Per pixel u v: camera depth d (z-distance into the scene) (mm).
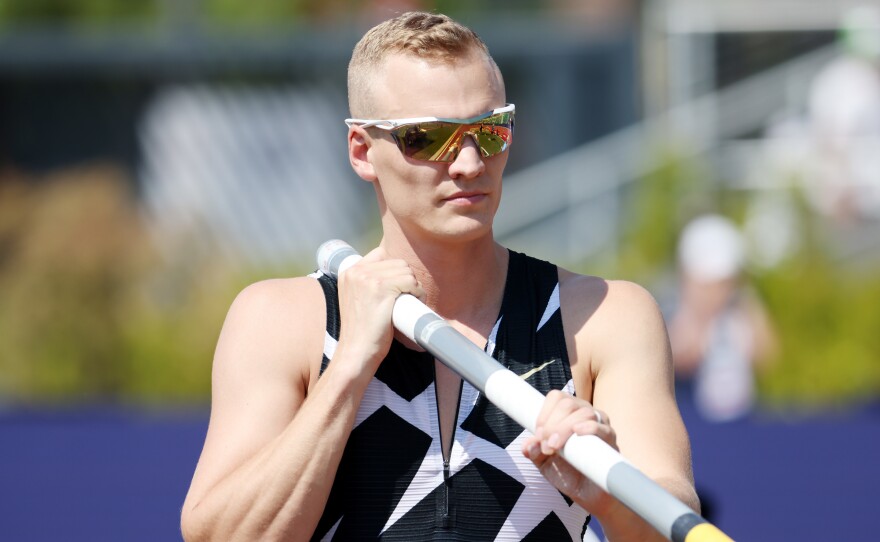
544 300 8039
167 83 39031
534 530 7609
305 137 38875
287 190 38938
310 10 38250
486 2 37500
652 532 7148
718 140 32938
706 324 24734
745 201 29922
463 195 7668
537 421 6949
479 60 7727
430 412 7695
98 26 38156
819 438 16750
